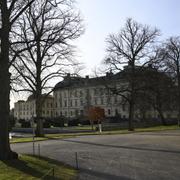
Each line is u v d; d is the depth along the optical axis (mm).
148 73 64562
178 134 46250
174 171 16781
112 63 65812
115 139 38625
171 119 94875
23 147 30938
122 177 15234
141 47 64875
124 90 66000
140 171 16781
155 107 81125
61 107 159375
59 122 92188
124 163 19547
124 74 65688
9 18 20578
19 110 156250
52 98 162000
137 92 65750
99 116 65688
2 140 19500
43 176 14188
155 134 47406
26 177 14719
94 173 16219
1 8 20141
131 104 65750
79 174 15969
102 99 137750
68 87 50219
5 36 19938
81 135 49625
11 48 23562
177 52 75625
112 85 66938
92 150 26938
